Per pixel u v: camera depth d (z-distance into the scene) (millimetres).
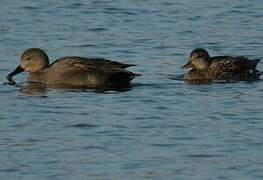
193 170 17453
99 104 21719
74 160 17938
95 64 24094
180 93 22766
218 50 27406
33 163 17781
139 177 17125
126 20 30312
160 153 18312
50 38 28281
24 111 21109
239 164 17719
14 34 28562
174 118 20531
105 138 19172
